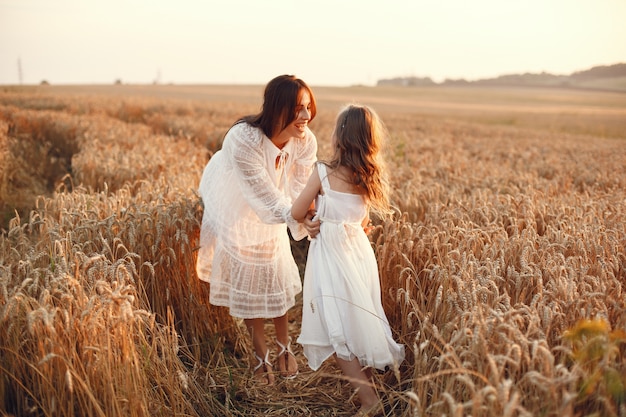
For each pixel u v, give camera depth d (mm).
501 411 2055
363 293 2922
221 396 3299
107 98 31562
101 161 7145
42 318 2387
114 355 2580
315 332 2975
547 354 2000
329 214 2982
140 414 2555
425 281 3326
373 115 2988
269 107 3160
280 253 3506
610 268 3078
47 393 2449
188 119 16656
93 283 2900
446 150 12297
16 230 3584
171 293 3701
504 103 61281
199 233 3969
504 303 2656
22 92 36406
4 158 8180
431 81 139250
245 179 3238
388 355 2889
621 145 16031
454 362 2410
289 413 3168
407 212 4766
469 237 3434
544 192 5965
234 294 3402
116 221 3723
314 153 3619
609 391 2029
